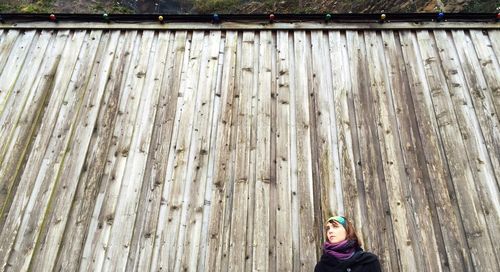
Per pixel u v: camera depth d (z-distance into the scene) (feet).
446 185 12.11
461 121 13.39
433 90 14.17
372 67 14.88
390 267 10.77
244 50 15.65
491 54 14.96
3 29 16.57
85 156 13.06
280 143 13.20
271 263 10.97
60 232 11.55
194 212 11.85
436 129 13.28
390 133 13.26
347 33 15.84
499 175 12.16
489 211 11.54
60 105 14.34
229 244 11.28
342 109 13.89
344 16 15.90
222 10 47.60
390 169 12.49
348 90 14.34
